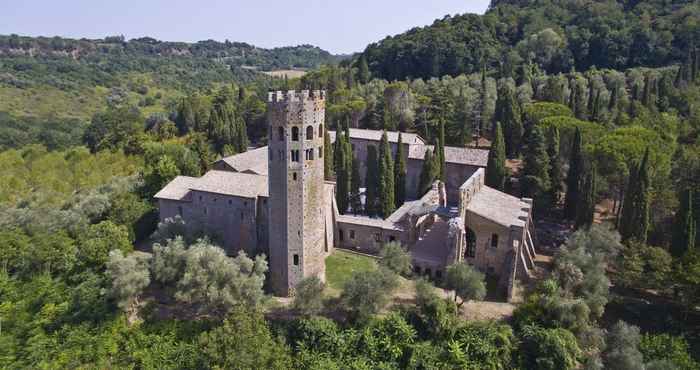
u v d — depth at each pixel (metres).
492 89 150.12
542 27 196.12
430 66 187.25
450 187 106.25
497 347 58.03
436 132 128.50
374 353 58.50
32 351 63.62
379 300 60.38
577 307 59.31
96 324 65.31
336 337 59.12
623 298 70.31
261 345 56.00
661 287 67.38
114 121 163.38
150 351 60.91
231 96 188.75
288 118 62.59
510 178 101.81
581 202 83.25
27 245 81.75
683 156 94.56
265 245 76.31
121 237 78.00
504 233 71.94
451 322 59.75
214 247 67.25
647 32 167.25
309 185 65.75
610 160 88.56
